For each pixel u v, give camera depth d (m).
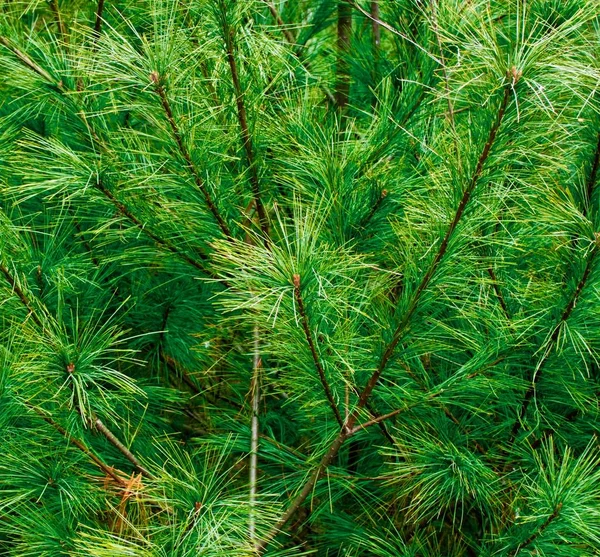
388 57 2.27
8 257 1.95
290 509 2.00
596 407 2.02
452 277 1.91
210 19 1.95
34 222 2.16
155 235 2.06
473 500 2.09
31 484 1.97
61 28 2.18
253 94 2.00
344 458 2.14
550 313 1.96
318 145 2.04
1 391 1.90
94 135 2.06
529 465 2.05
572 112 1.96
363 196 2.02
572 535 1.96
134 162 2.00
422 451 2.00
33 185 1.98
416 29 2.18
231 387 2.23
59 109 2.06
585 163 1.96
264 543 1.99
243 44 1.99
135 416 2.15
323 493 2.10
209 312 2.18
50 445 1.99
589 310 1.93
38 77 2.02
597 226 1.90
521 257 2.04
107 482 1.98
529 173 2.00
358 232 2.04
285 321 1.87
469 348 2.03
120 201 2.03
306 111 2.08
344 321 1.96
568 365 2.00
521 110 1.81
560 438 2.07
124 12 2.19
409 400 2.00
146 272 2.17
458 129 2.01
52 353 1.90
